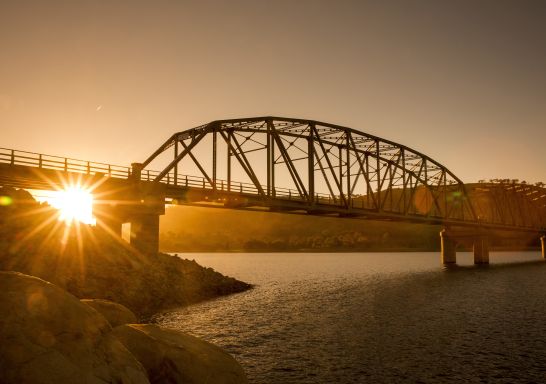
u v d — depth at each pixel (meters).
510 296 46.03
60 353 6.61
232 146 52.06
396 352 22.75
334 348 23.80
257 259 179.88
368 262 139.88
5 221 35.41
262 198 52.88
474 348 23.36
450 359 21.31
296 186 55.44
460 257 162.88
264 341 25.67
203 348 9.84
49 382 6.15
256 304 40.81
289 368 20.22
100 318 8.01
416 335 26.80
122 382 6.97
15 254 32.19
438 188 90.50
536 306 38.50
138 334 9.41
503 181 125.75
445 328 28.86
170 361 8.82
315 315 34.78
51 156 38.31
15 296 7.02
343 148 65.25
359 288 56.72
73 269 34.09
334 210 60.91
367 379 18.53
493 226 108.94
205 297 44.94
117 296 34.44
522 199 133.75
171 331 10.24
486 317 32.97
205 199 50.19
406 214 75.94
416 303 41.53
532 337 25.88
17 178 36.28
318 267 113.38
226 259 181.75
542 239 139.50
